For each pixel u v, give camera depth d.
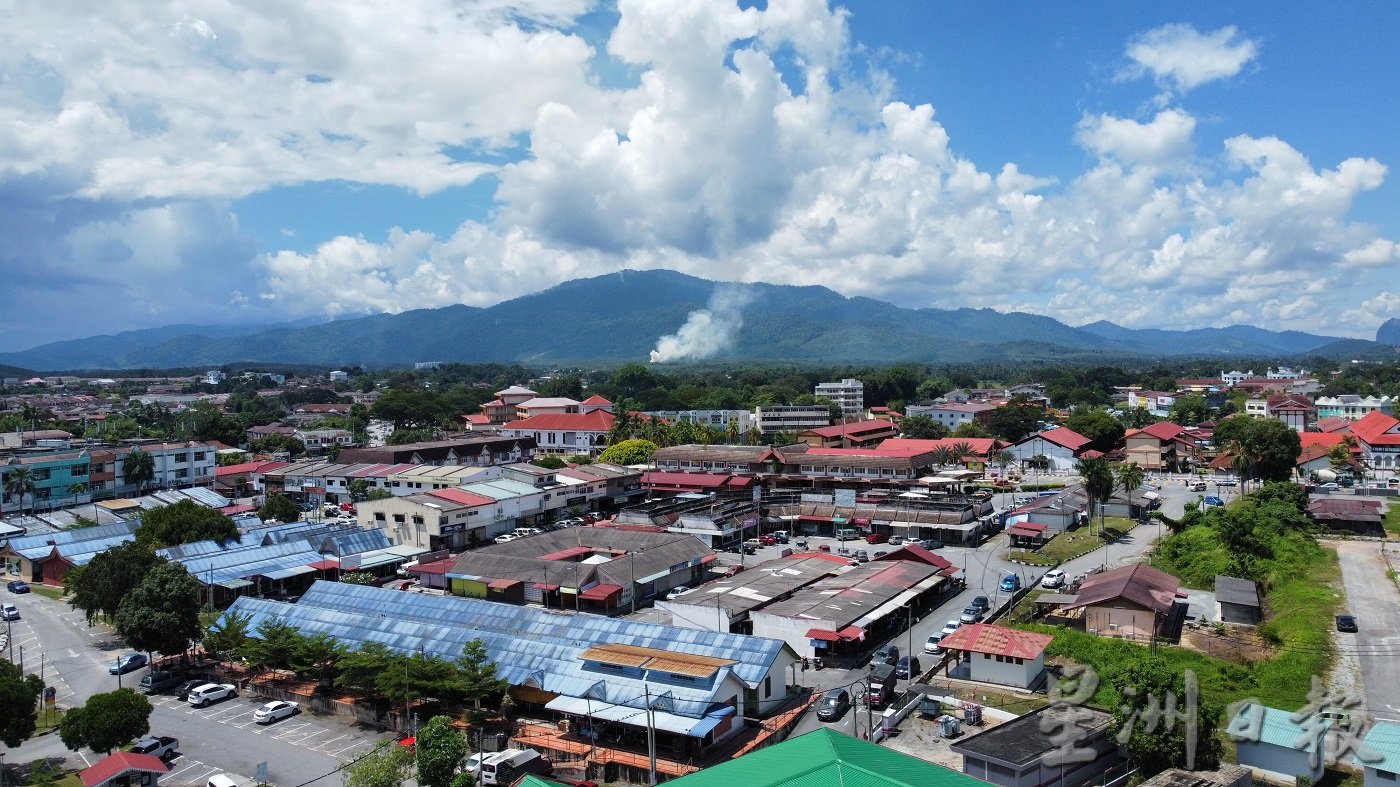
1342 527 115.88
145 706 55.78
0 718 52.75
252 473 173.00
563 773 54.28
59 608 96.69
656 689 58.78
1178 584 85.19
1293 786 49.16
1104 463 124.88
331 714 64.81
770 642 63.38
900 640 78.06
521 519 130.25
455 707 63.62
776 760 39.00
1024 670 64.38
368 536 113.69
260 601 80.88
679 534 109.50
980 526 121.81
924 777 37.53
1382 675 63.62
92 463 161.62
